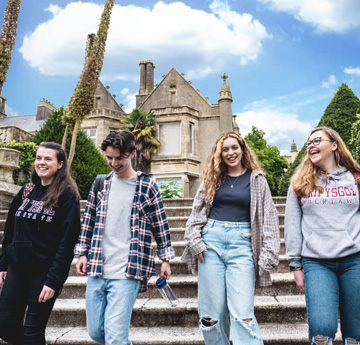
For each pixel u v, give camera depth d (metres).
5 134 11.45
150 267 2.03
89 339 2.66
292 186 2.06
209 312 2.06
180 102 19.62
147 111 20.11
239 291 1.98
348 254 1.80
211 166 2.24
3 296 2.01
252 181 2.16
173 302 2.12
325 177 1.98
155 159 18.81
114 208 2.04
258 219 2.11
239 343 1.92
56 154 2.17
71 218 2.05
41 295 1.90
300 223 2.03
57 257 1.97
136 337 2.67
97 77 8.30
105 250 2.00
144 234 2.04
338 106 14.64
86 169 8.60
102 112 20.52
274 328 2.78
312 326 1.76
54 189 2.09
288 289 3.35
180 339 2.61
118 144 1.98
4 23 6.46
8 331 1.99
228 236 2.09
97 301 1.96
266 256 2.00
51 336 2.73
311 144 2.02
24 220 2.06
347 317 1.78
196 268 2.21
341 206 1.88
